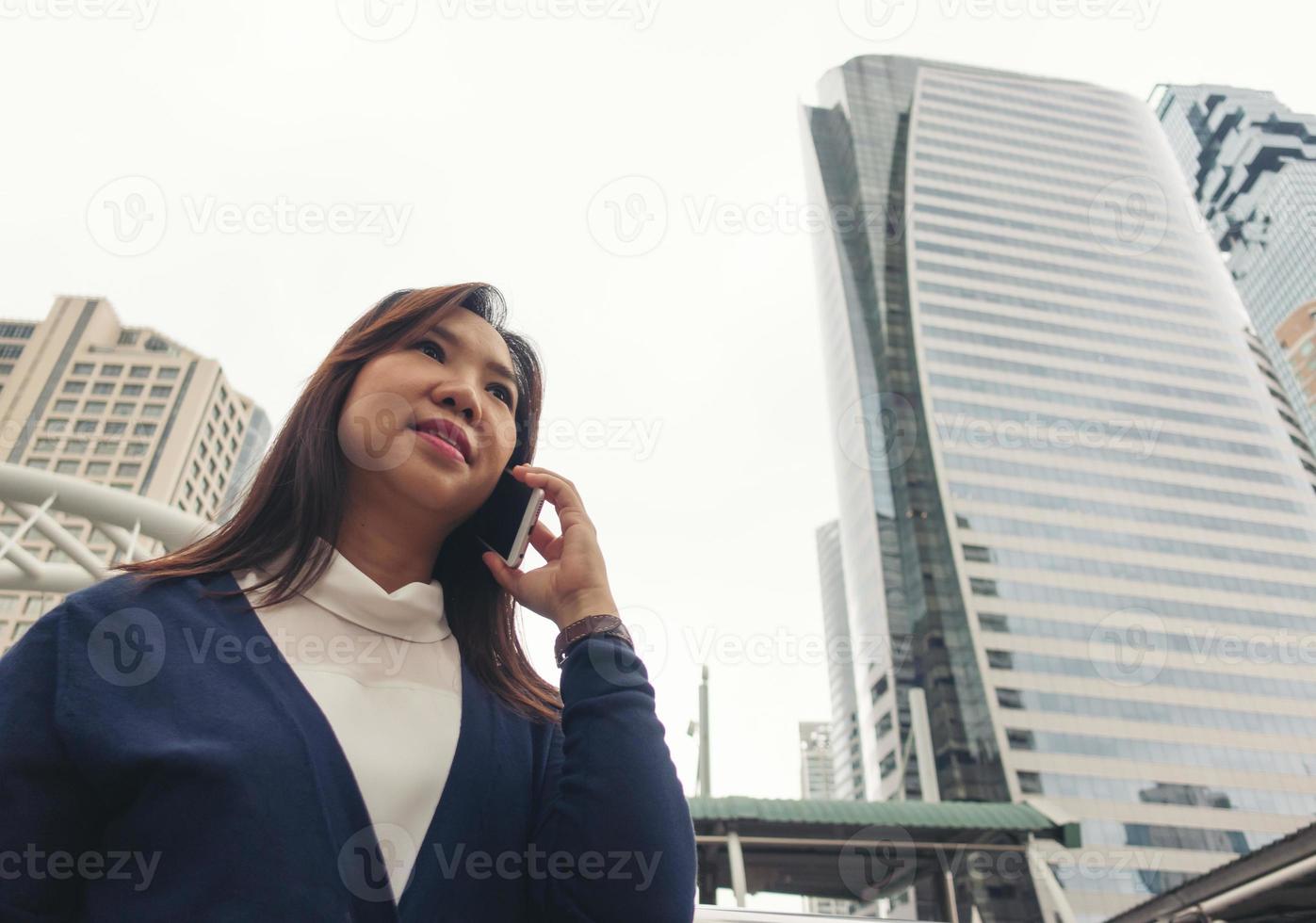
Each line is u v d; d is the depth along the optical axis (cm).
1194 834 5138
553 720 136
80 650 89
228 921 74
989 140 8319
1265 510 6556
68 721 83
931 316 7238
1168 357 7225
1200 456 6769
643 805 101
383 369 126
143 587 101
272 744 87
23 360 6469
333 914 80
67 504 1647
